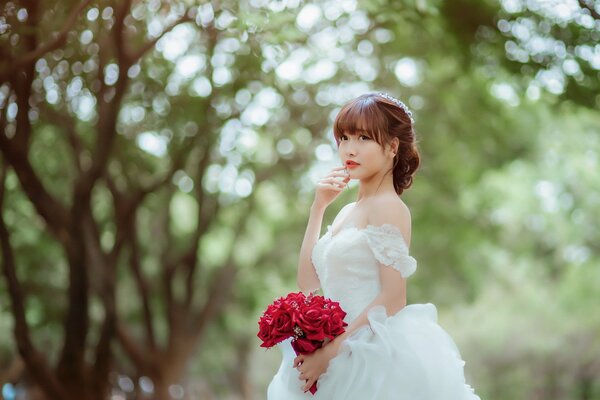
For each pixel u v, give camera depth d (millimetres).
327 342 3586
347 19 10570
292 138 15172
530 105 15734
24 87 9797
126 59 9516
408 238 3691
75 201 11250
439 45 12102
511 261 25703
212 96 11773
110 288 12977
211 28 9141
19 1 7867
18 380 19562
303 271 3953
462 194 18438
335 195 3971
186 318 16297
